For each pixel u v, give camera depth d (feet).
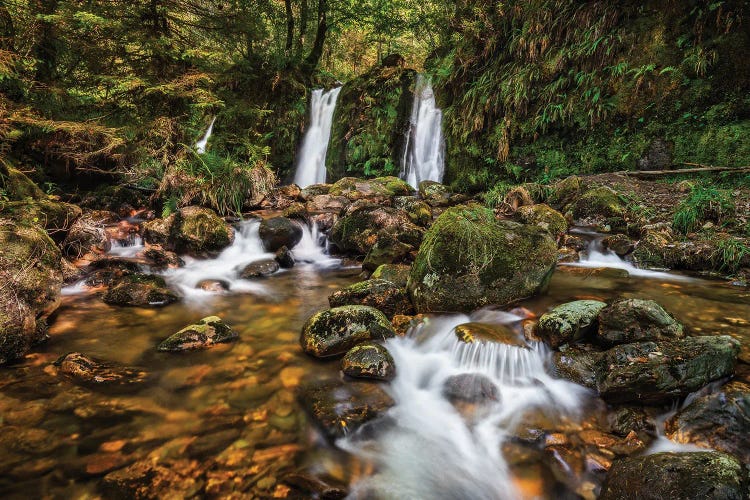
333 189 29.66
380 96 36.83
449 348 11.28
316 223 23.13
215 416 8.81
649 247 17.65
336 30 49.62
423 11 44.19
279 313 14.30
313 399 9.29
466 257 13.16
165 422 8.57
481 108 31.24
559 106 27.58
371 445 8.21
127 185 28.91
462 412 9.24
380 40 51.70
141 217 25.48
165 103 30.76
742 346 10.30
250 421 8.69
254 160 30.53
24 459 7.45
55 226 17.51
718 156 22.71
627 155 25.95
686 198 20.70
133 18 28.91
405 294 14.01
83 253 18.76
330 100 40.83
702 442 7.45
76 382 9.80
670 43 24.47
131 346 11.71
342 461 7.75
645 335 10.05
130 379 10.04
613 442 7.95
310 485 7.12
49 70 26.78
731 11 22.15
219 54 29.01
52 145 25.18
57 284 13.33
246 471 7.38
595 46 26.35
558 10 28.71
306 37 51.85
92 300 14.87
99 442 7.93
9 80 22.12
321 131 40.93
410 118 35.83
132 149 27.20
